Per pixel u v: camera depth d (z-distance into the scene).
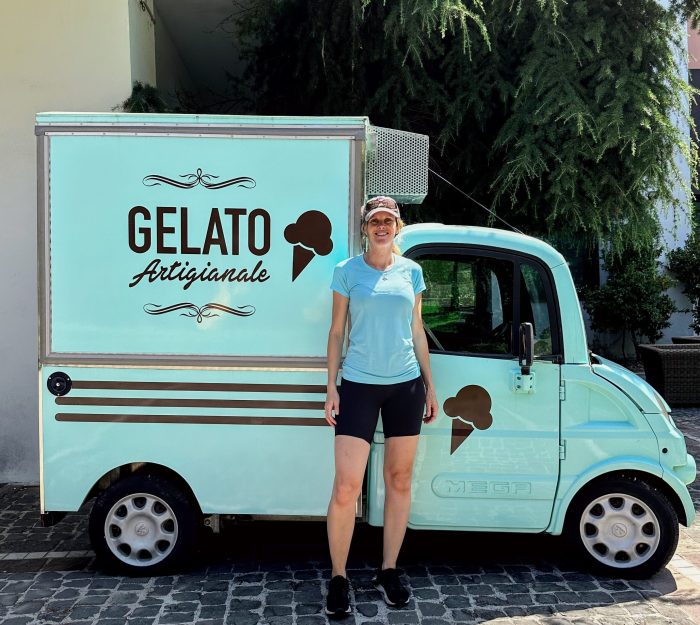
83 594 3.49
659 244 9.70
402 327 3.18
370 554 4.02
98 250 3.53
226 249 3.53
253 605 3.36
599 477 3.62
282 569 3.80
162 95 5.82
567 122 5.75
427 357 3.36
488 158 6.24
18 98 5.39
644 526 3.62
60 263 3.53
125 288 3.54
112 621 3.21
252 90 7.64
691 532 4.39
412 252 3.64
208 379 3.55
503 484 3.55
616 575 3.65
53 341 3.54
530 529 3.59
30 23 5.37
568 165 5.71
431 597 3.45
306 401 3.54
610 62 5.79
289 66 6.92
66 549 4.18
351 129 3.48
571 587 3.57
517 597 3.45
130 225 3.52
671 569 3.79
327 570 3.79
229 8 7.00
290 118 3.48
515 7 5.86
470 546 4.16
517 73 6.10
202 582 3.62
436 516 3.58
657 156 5.86
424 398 3.28
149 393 3.55
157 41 7.02
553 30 5.70
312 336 3.54
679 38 6.20
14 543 4.29
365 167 3.62
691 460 3.67
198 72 8.84
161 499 3.61
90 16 5.40
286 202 3.52
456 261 3.63
